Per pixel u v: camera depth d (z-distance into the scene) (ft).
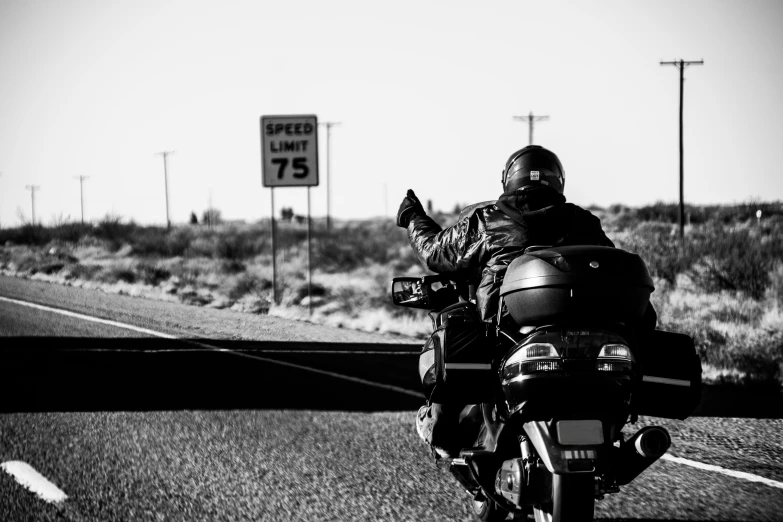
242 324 70.03
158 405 39.58
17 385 44.24
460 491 26.99
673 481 27.58
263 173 83.10
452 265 21.83
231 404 39.78
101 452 31.48
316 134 83.05
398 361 51.85
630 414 20.83
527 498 18.97
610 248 19.19
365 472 29.07
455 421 22.24
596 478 18.49
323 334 64.69
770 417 36.91
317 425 35.81
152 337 61.77
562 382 18.37
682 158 221.05
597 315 18.62
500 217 21.15
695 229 171.63
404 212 23.58
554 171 21.93
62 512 24.93
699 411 38.22
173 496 26.43
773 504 25.26
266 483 27.81
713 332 59.31
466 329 20.30
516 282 18.95
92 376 46.80
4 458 30.63
